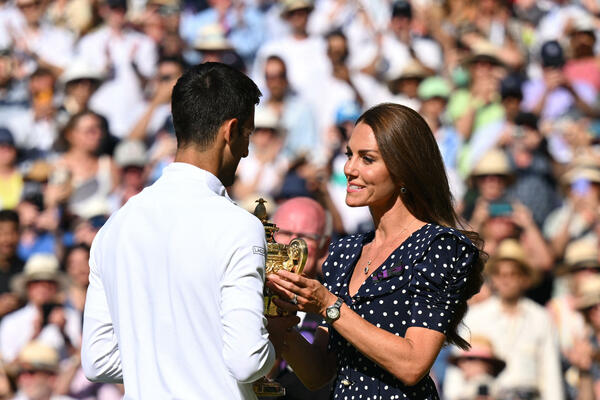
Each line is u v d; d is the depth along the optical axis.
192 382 10.09
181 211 10.41
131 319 10.42
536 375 24.36
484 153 29.06
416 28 34.50
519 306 24.81
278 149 30.86
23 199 31.12
